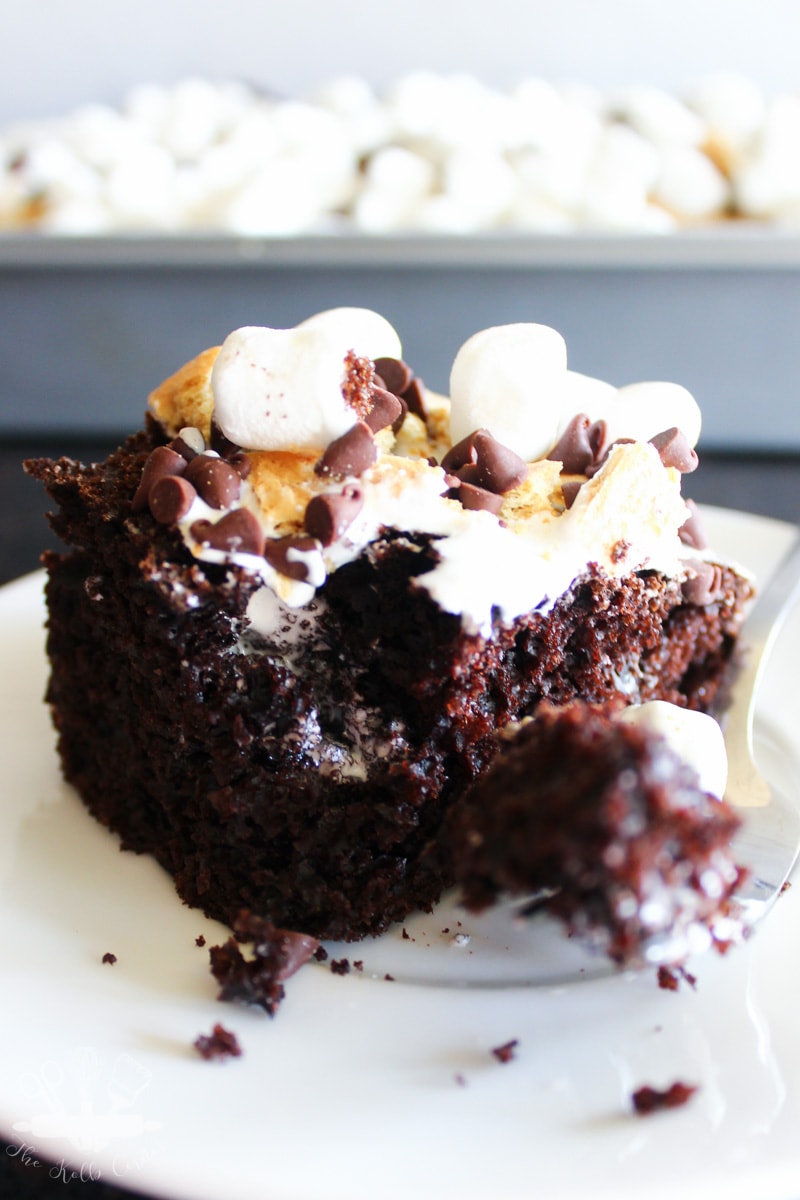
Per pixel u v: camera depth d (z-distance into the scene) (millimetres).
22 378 349
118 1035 159
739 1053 156
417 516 173
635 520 182
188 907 179
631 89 401
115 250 325
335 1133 148
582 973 167
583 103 393
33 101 427
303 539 170
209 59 424
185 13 417
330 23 420
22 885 181
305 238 322
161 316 337
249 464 175
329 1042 159
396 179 355
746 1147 146
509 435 185
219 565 171
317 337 172
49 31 416
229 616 175
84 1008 162
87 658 193
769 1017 160
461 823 157
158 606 175
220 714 177
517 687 181
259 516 173
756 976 165
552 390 186
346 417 171
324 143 367
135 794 189
